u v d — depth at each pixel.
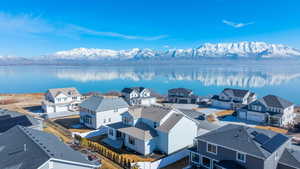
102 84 128.88
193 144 30.59
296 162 19.89
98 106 38.75
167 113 29.86
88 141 30.11
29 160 15.36
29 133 20.78
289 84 124.56
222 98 61.72
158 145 28.55
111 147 29.95
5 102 65.81
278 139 22.31
